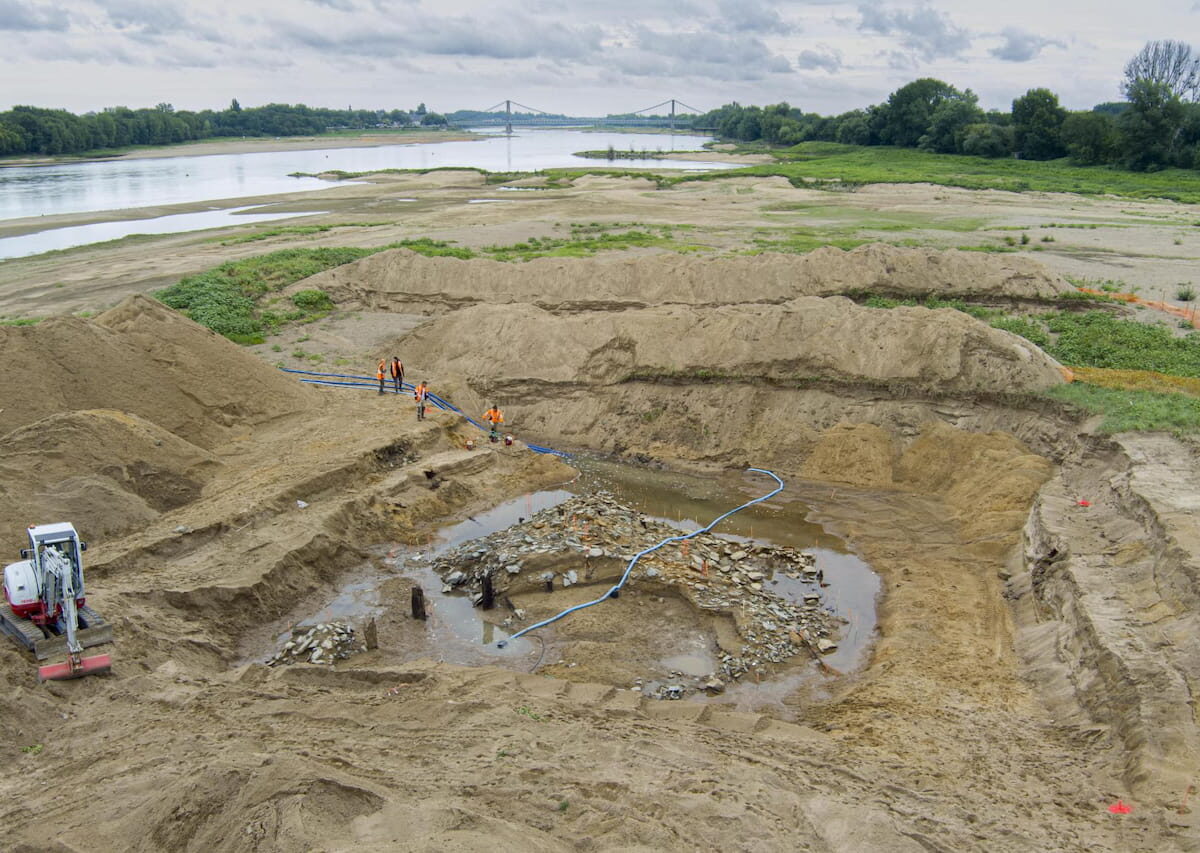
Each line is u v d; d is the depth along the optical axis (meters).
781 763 12.87
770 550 22.02
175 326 27.88
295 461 24.62
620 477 27.56
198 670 15.93
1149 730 12.49
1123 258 48.06
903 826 10.91
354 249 51.41
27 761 12.45
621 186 96.50
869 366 27.92
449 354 34.81
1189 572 15.17
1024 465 23.86
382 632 18.22
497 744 12.77
